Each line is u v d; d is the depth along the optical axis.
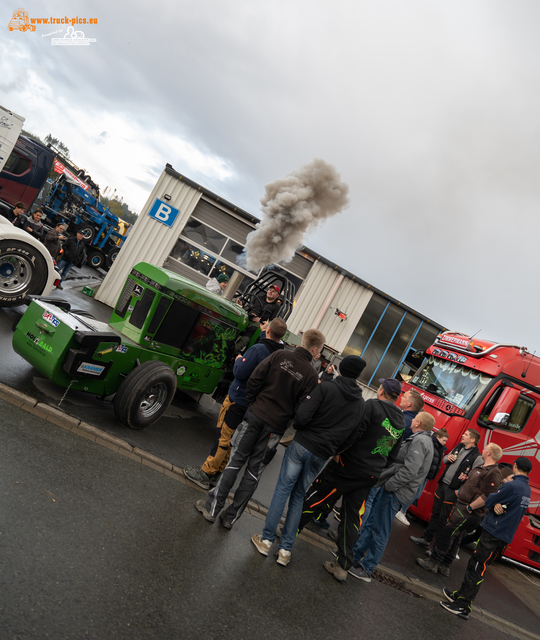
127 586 2.66
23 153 13.61
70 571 2.55
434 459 5.71
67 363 4.36
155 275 5.22
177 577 2.96
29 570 2.42
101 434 4.28
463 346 7.79
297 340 8.53
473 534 6.48
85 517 3.08
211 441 5.70
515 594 6.11
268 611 3.09
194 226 11.70
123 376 4.94
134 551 2.99
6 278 6.62
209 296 5.60
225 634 2.66
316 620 3.25
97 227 17.86
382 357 13.23
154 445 4.73
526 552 6.97
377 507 4.25
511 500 4.35
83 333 4.36
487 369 7.07
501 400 6.84
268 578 3.48
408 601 4.29
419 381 8.19
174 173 11.37
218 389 6.39
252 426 3.72
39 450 3.56
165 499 3.80
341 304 12.76
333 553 4.55
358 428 3.73
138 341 5.06
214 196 11.52
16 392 4.21
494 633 4.50
